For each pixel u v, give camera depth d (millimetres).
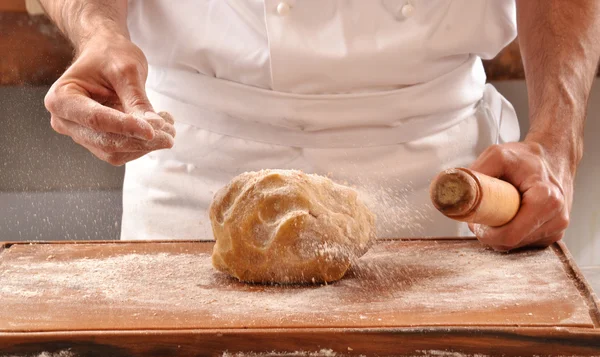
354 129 1666
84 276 1494
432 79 1681
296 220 1460
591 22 1711
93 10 1654
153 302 1412
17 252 1578
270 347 1328
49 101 1499
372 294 1435
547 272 1495
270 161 1682
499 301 1406
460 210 1459
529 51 1722
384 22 1626
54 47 2021
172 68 1707
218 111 1679
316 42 1622
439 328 1332
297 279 1469
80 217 2146
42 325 1346
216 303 1410
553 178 1576
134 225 1765
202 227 1723
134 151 1489
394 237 1683
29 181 2111
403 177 1686
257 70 1644
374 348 1329
